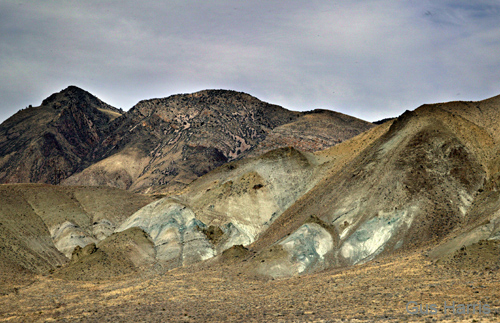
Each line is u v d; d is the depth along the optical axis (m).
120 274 113.81
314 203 127.81
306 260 99.62
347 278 81.00
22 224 145.12
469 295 58.44
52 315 77.69
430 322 48.97
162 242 132.12
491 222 84.69
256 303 72.75
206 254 126.38
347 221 110.62
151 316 69.56
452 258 75.50
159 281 98.06
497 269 67.38
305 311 61.94
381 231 101.94
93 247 122.88
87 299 89.69
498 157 113.44
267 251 104.12
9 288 101.50
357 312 57.47
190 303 77.94
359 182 121.44
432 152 117.12
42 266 127.06
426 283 67.50
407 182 110.62
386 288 69.06
